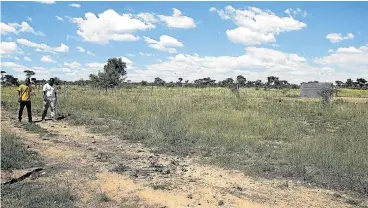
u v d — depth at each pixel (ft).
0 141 33.32
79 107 68.64
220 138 38.17
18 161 28.91
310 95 144.05
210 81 281.33
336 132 45.62
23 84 50.57
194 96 97.35
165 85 264.52
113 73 150.00
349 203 21.93
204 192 23.47
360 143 35.83
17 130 43.70
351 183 24.80
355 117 61.77
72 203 21.57
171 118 50.88
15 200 21.36
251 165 29.07
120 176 26.35
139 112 57.72
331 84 143.33
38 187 23.89
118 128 45.78
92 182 25.17
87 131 44.60
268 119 52.75
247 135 42.22
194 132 41.60
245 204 21.59
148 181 25.46
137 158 31.63
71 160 30.42
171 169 28.43
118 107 63.05
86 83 201.98
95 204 21.70
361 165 28.37
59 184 24.59
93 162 29.99
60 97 80.18
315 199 22.50
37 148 34.01
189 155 33.04
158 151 34.09
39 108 67.82
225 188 24.26
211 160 30.58
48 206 20.84
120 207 21.29
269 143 38.52
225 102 78.69
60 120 53.62
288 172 27.27
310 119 61.52
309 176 26.45
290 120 53.93
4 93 118.32
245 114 55.16
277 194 23.29
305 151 32.73
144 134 40.96
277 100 104.42
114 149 34.91
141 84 273.95
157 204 21.63
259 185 24.94
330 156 30.27
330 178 26.03
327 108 72.59
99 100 72.59
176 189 23.94
